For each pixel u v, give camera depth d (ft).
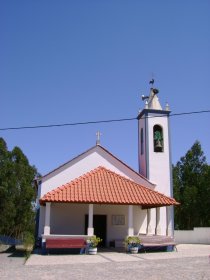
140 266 49.32
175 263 52.08
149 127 95.35
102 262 54.44
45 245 67.56
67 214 81.10
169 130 96.12
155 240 72.95
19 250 87.15
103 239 82.43
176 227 161.48
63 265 51.21
